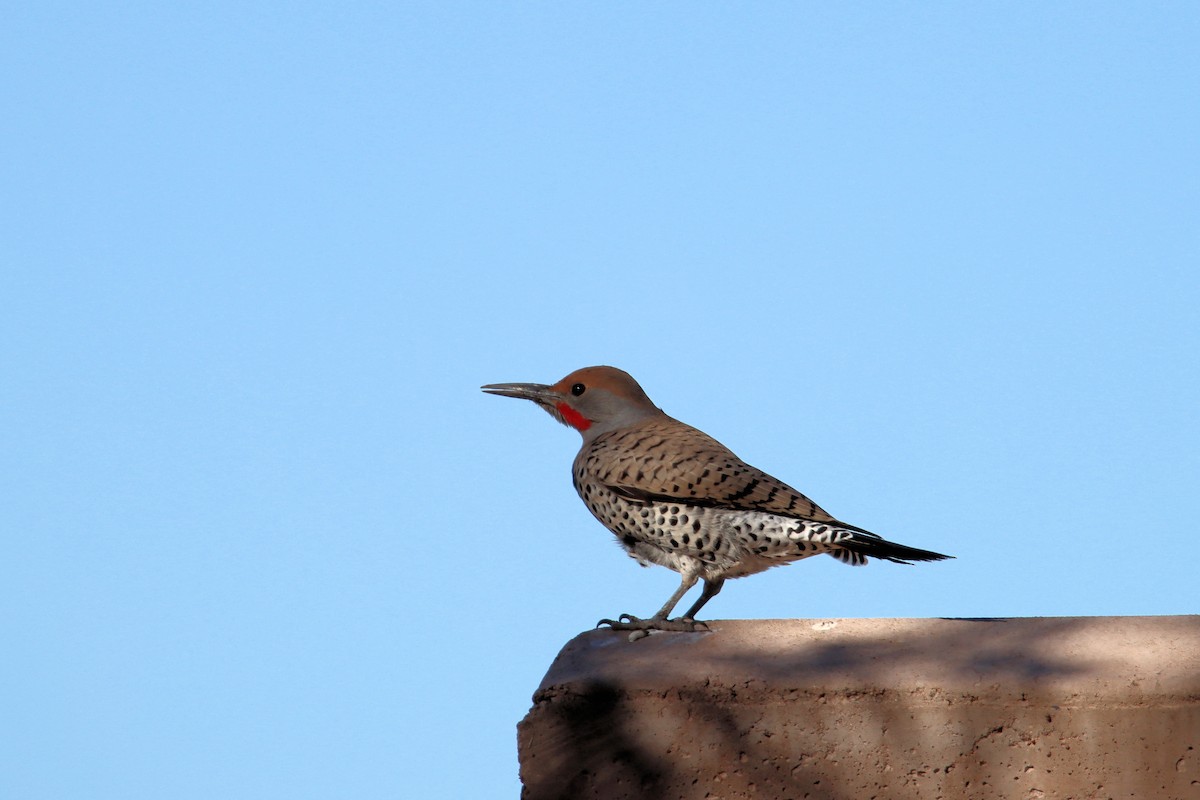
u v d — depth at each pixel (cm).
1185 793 822
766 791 847
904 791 840
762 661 888
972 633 927
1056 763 832
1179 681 827
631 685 857
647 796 856
